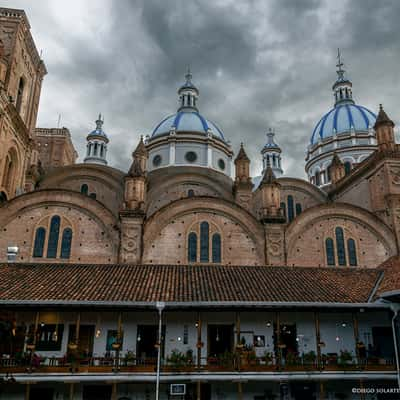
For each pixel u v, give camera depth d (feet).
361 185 148.56
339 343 87.51
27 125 150.10
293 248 126.11
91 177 153.28
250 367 73.61
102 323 84.33
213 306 76.07
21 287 80.18
